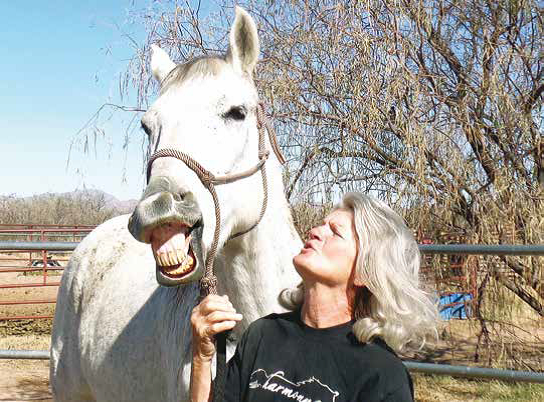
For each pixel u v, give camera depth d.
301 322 1.50
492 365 5.26
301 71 5.14
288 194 5.16
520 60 5.27
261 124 2.01
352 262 1.45
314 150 4.96
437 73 5.54
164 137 1.76
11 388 5.61
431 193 4.93
